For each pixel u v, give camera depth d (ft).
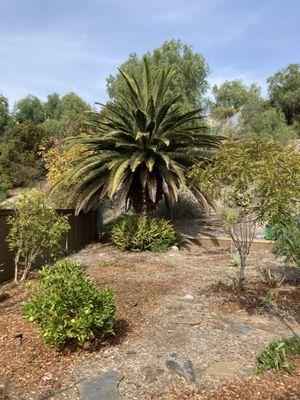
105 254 32.27
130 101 38.93
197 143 37.78
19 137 84.07
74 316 12.36
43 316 12.19
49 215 23.52
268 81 103.65
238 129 75.36
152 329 14.43
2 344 13.10
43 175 82.79
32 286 18.52
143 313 16.19
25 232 22.16
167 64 75.46
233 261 27.86
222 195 17.21
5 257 22.61
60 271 13.76
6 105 151.23
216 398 9.86
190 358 12.04
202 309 16.84
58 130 95.71
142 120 35.19
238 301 18.12
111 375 10.94
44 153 58.13
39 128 86.94
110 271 24.97
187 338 13.61
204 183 16.57
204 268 26.08
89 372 11.16
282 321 15.70
